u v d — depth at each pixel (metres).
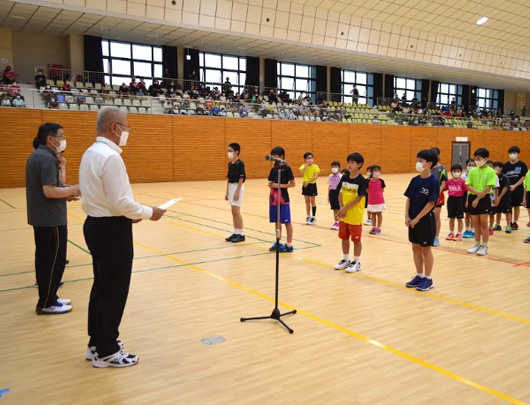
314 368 2.98
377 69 27.78
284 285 4.92
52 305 4.00
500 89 35.50
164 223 9.04
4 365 3.02
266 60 25.06
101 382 2.79
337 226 8.49
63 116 16.89
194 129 19.86
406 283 4.94
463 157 28.80
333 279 5.17
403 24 23.47
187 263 5.86
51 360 3.10
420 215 4.65
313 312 4.08
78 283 4.90
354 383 2.78
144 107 18.80
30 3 15.74
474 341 3.45
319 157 23.45
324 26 21.59
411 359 3.13
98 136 2.93
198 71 23.11
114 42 21.36
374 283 5.03
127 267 2.96
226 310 4.13
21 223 8.89
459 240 7.59
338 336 3.53
